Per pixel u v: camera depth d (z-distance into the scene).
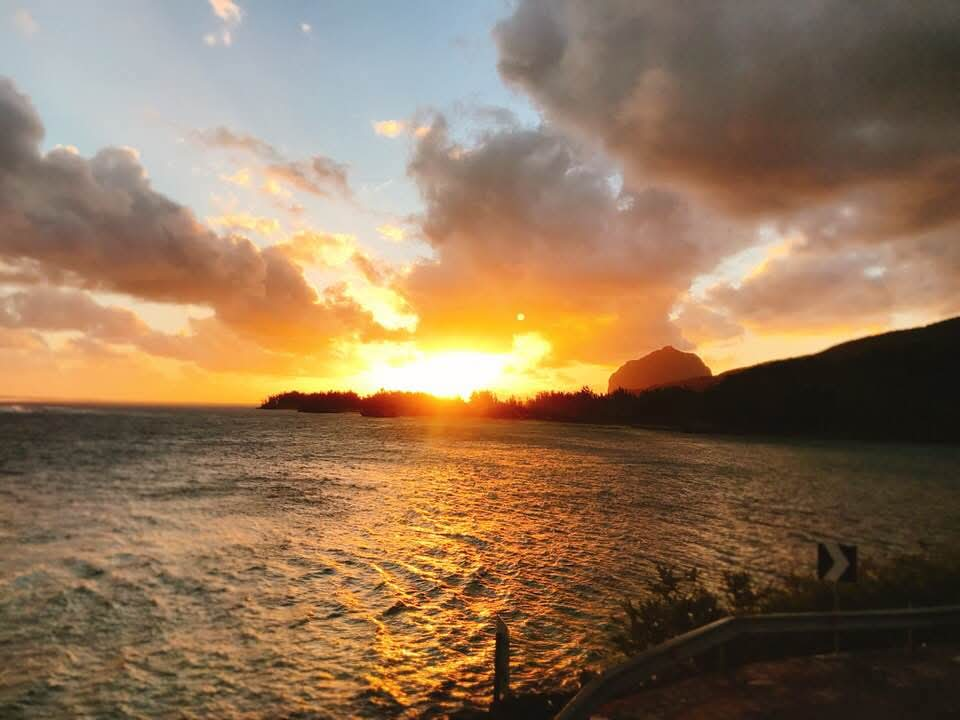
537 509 32.28
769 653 9.42
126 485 37.22
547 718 8.62
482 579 17.97
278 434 109.06
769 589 11.83
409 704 9.90
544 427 194.50
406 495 36.62
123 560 19.08
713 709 7.07
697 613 10.46
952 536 26.50
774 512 33.22
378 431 133.88
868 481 51.84
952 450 100.00
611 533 25.77
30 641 12.41
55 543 21.19
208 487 37.22
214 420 169.38
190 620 13.88
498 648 9.06
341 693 10.31
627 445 104.31
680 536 25.45
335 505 31.67
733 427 157.00
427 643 12.77
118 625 13.46
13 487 35.31
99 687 10.41
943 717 6.77
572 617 14.55
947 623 9.03
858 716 6.82
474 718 9.23
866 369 162.12
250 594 15.95
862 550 23.09
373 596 16.11
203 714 9.52
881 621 8.60
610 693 6.39
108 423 125.19
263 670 11.25
